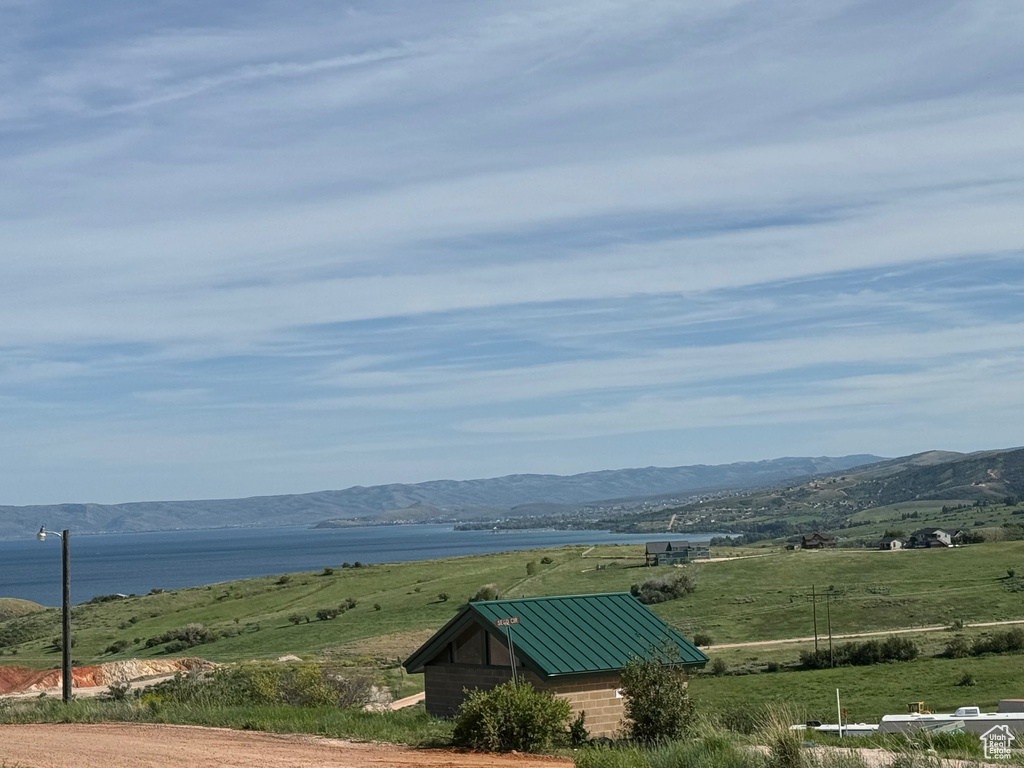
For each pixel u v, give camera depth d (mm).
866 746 16875
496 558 160625
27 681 52969
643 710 18828
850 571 124812
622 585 121312
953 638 78688
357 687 31094
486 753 17156
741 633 92438
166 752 16391
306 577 138625
